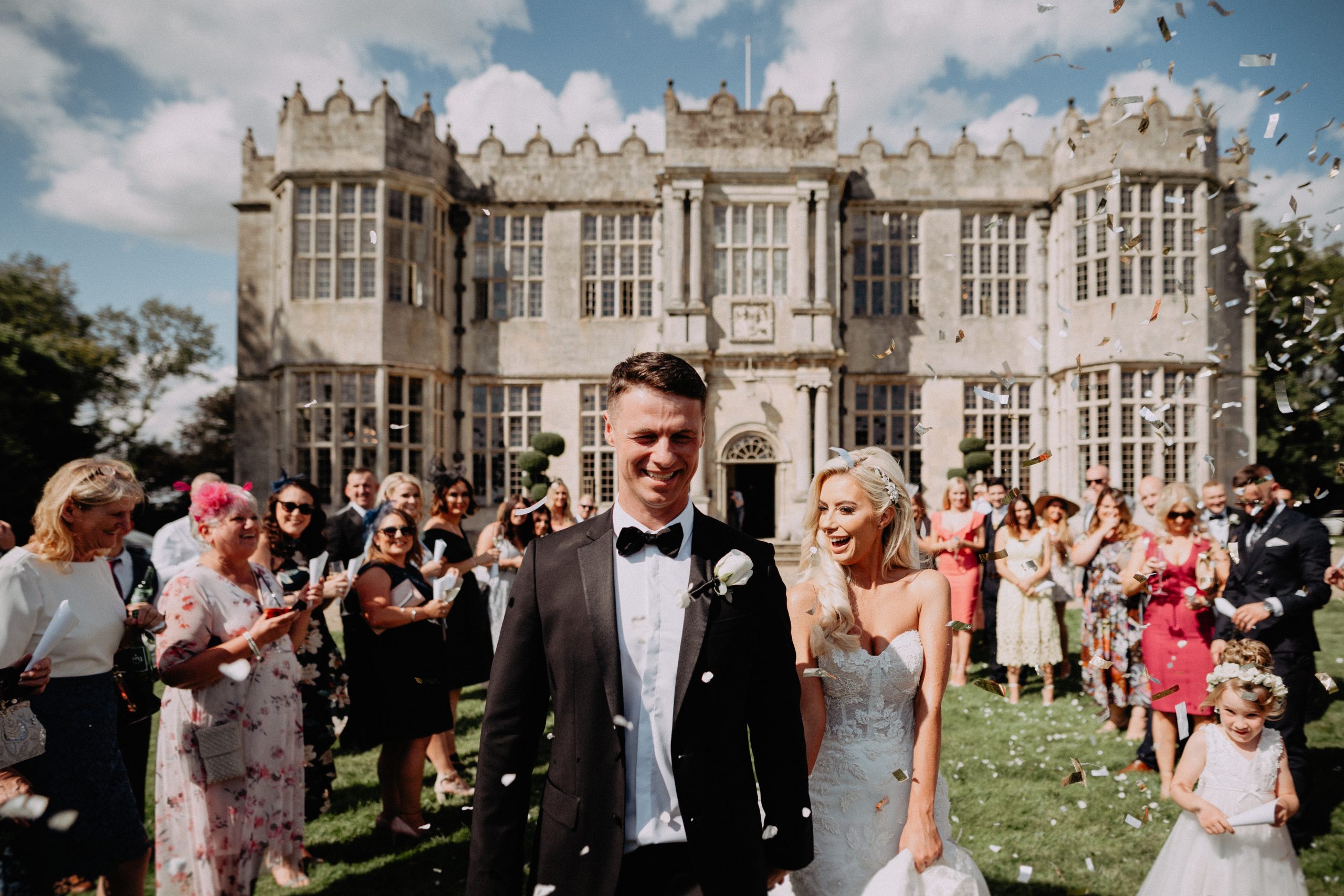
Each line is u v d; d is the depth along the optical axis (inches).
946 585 100.1
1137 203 654.5
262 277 733.3
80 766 105.1
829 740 96.1
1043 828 164.1
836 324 707.4
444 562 203.0
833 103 705.0
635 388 73.4
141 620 120.7
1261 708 114.4
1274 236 164.1
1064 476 693.9
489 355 728.3
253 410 727.7
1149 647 182.7
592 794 70.1
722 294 705.6
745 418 697.0
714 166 700.0
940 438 722.8
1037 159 730.2
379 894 137.6
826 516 99.8
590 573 74.7
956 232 732.7
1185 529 180.9
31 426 789.9
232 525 128.0
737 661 73.0
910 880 85.9
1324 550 162.2
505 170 732.7
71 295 1044.5
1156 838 159.2
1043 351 720.3
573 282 730.2
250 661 124.4
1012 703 266.8
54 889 101.9
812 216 703.1
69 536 108.9
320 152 667.4
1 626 98.7
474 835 71.8
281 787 130.8
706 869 69.0
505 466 725.3
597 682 71.8
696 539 78.7
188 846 122.3
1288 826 155.1
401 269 683.4
